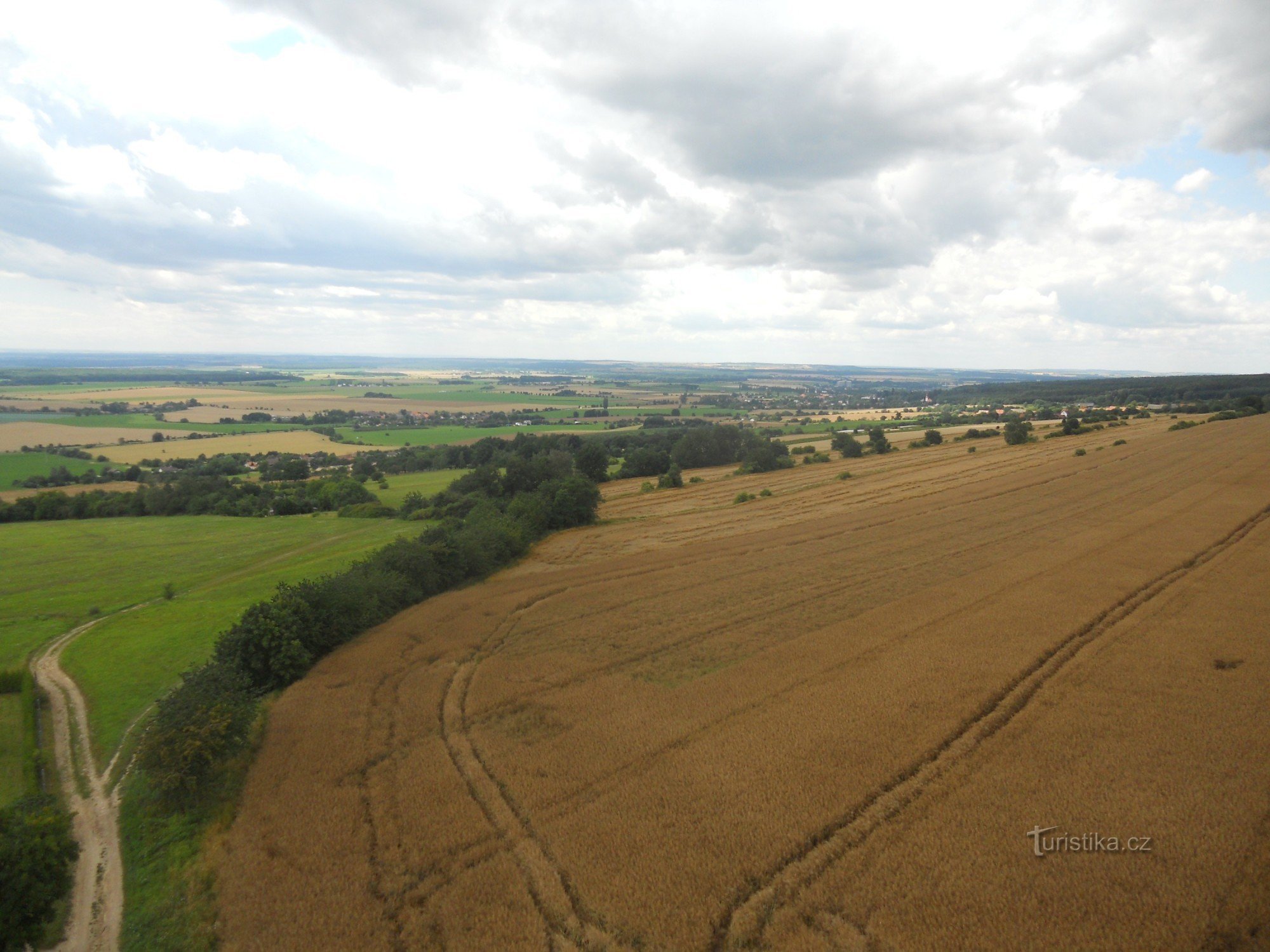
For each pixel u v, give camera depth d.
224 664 35.69
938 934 18.09
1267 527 56.91
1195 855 20.16
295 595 42.38
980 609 41.56
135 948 20.66
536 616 46.31
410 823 24.39
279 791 27.09
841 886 19.89
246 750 30.55
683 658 37.44
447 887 21.11
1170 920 18.03
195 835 25.59
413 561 52.84
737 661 36.66
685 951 18.34
